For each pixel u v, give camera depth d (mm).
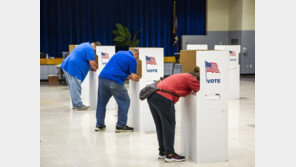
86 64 7586
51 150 4707
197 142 4070
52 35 14406
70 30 14617
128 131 5688
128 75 5566
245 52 15656
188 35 15727
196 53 3990
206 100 4055
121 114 5617
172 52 15969
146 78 5582
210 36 16219
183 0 15758
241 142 4992
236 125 6074
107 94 5664
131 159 4281
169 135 4090
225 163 4086
